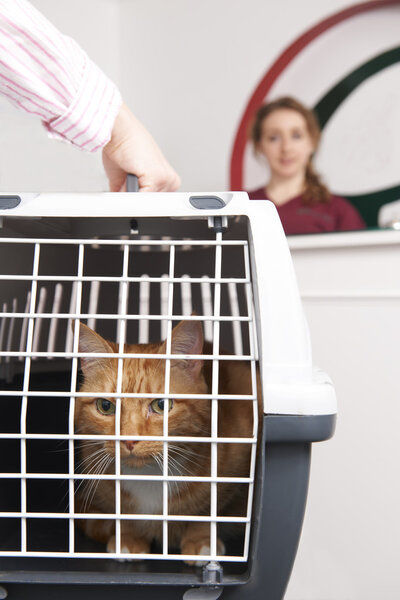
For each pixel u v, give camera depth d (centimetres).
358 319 170
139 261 123
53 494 102
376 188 189
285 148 206
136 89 242
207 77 225
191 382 94
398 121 184
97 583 65
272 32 208
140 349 95
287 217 206
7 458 96
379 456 162
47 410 111
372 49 188
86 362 94
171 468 91
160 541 90
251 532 67
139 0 239
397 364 162
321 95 198
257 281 65
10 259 94
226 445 92
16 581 65
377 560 159
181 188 233
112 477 64
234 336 124
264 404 61
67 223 97
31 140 177
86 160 179
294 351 63
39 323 116
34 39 69
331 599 151
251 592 65
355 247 172
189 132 231
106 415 92
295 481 63
